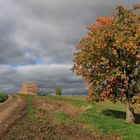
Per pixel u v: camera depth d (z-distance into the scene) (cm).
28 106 5769
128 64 4228
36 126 3478
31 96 9194
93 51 4334
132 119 4438
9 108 5431
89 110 5400
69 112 5047
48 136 2948
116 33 4250
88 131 3344
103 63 4288
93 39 4344
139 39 4144
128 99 4472
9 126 3422
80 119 4091
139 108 4209
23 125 3516
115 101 4497
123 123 4012
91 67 4459
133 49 4081
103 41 4244
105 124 3741
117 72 4184
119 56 4331
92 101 4544
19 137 2841
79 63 4497
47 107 5731
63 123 3775
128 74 4388
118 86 4425
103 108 5934
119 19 4456
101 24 4434
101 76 4322
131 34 4284
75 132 3250
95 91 4466
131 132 3372
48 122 3806
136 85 4378
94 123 3794
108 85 4328
